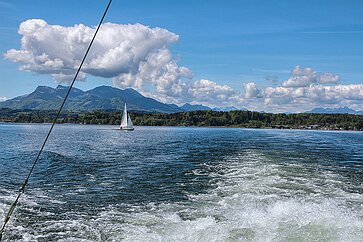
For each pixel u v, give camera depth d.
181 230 13.23
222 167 29.95
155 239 12.38
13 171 28.42
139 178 25.55
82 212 16.33
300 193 19.06
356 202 17.31
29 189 21.42
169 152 45.19
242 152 44.09
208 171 28.20
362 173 27.23
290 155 40.00
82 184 23.30
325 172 26.67
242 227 12.98
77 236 13.08
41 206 17.31
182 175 26.59
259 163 31.48
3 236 13.10
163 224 14.13
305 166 29.47
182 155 41.06
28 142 63.09
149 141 69.44
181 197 19.14
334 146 58.16
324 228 12.55
